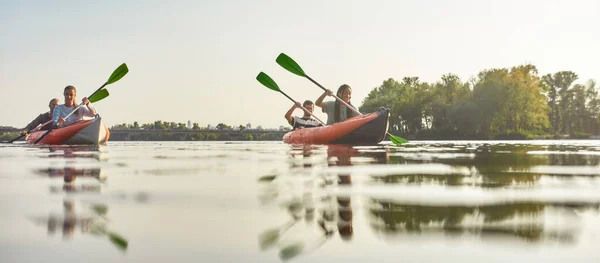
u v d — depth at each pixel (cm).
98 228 106
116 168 311
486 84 5197
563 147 859
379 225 107
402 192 170
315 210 130
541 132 6300
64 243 91
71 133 920
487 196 157
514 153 545
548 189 178
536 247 85
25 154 525
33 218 119
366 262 77
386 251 84
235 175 251
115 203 146
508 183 202
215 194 169
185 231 103
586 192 169
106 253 83
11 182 216
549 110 5434
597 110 8588
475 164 335
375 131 862
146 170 290
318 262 77
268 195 164
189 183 210
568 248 85
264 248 87
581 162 362
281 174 255
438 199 150
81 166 330
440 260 78
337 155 479
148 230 104
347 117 1016
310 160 394
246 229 105
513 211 125
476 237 93
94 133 929
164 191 179
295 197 158
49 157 459
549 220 111
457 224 107
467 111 5144
